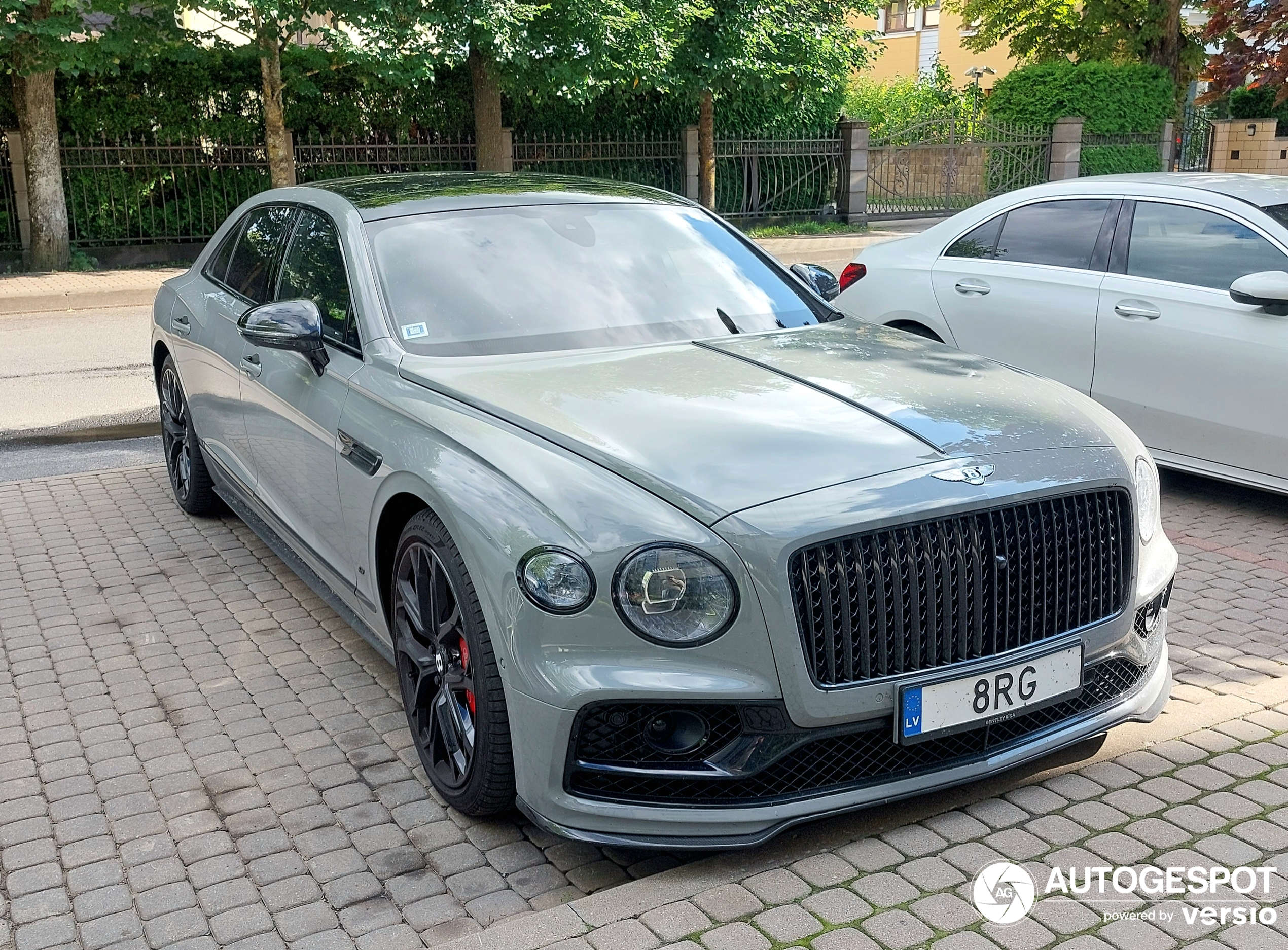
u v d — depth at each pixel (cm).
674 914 268
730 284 430
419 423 336
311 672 425
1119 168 2547
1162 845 290
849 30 2169
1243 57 1005
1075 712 317
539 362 363
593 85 1739
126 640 457
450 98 1922
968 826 302
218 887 296
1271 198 577
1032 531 295
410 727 348
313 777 350
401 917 282
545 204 447
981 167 2452
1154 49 2677
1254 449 553
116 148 1691
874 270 726
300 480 421
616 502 280
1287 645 425
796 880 280
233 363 488
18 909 289
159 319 602
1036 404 335
